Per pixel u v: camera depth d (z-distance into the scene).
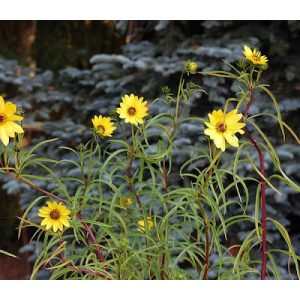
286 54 3.05
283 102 2.96
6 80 3.54
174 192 1.57
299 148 2.87
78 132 3.43
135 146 1.67
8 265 4.07
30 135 3.83
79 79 3.65
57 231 1.68
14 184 3.32
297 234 3.02
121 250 1.57
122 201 1.79
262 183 1.50
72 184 3.11
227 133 1.40
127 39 3.64
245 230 2.92
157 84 3.20
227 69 2.97
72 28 4.29
